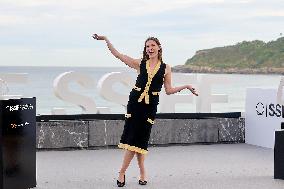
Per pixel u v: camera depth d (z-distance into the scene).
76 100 11.29
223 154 10.41
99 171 8.51
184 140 11.62
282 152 7.86
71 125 10.77
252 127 11.79
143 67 7.27
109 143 11.05
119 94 11.52
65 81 11.19
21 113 6.70
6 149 6.46
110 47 7.27
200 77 12.10
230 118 11.96
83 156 10.04
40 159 9.65
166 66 7.32
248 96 11.85
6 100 6.45
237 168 8.88
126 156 7.30
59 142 10.70
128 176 8.09
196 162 9.47
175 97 11.84
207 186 7.39
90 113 11.38
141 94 7.24
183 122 11.59
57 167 8.84
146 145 7.34
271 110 11.18
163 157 10.00
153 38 7.21
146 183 7.50
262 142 11.48
